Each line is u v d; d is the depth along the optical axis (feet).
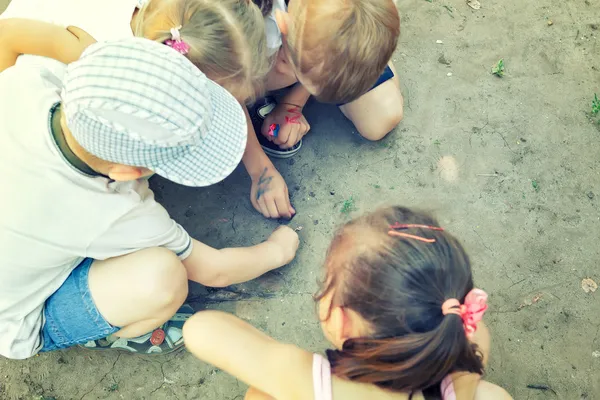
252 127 5.77
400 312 3.08
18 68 4.44
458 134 6.37
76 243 4.28
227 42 4.25
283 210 5.86
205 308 5.59
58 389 5.34
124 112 3.36
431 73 6.68
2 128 4.09
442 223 5.93
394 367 3.12
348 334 3.41
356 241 3.35
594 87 6.63
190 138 3.67
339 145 6.31
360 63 4.50
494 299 5.62
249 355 4.15
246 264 5.32
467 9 7.01
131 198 4.38
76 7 5.51
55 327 4.60
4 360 5.43
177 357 5.42
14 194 4.04
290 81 5.76
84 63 3.47
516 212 5.99
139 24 4.48
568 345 5.43
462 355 3.09
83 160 3.95
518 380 5.30
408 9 7.00
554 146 6.31
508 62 6.75
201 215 6.01
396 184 6.13
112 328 4.66
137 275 4.47
